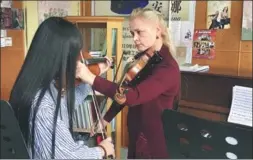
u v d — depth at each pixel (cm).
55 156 107
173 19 310
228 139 93
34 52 111
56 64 110
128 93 143
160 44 162
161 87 150
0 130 108
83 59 154
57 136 108
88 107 234
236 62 279
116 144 255
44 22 114
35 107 107
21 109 109
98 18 243
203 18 293
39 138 108
